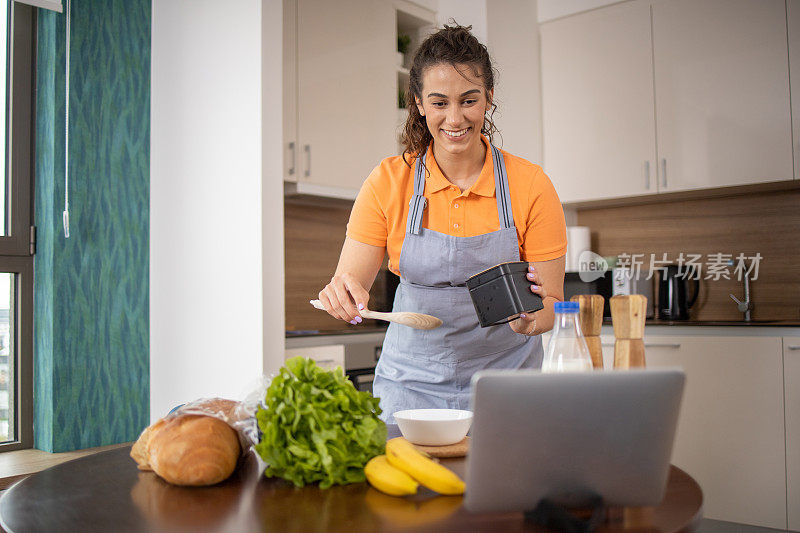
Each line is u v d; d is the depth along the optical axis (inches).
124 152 124.2
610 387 28.5
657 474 30.4
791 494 104.6
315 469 35.9
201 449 36.1
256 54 107.1
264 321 105.6
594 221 150.8
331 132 124.9
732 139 123.3
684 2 127.7
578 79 139.3
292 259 136.3
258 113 106.6
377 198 64.2
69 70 115.8
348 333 122.4
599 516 30.0
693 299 134.4
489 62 58.4
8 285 115.1
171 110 123.6
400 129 138.4
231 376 110.0
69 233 115.5
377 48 134.6
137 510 32.6
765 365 107.3
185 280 119.7
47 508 33.1
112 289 121.8
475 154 62.2
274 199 108.0
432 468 34.5
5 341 115.0
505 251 61.8
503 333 62.7
